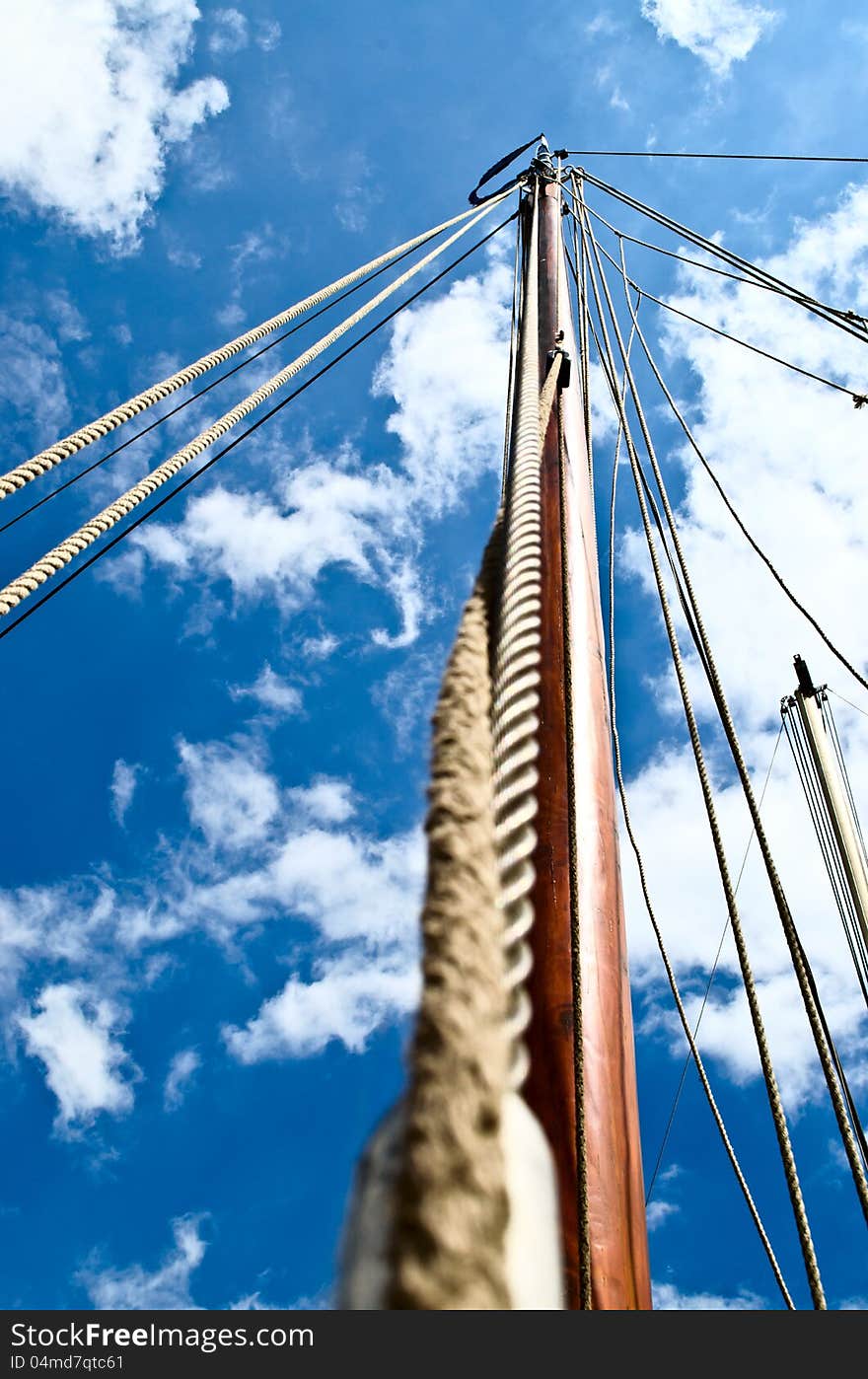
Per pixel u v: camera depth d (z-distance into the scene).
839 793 12.32
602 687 4.42
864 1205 3.63
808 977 4.06
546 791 3.69
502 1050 1.00
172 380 5.53
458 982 1.06
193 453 5.38
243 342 6.21
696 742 4.74
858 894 11.39
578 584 4.65
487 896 1.21
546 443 5.20
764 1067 3.71
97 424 4.88
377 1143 0.93
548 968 3.25
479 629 1.89
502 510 2.57
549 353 5.68
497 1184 0.88
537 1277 1.03
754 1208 5.02
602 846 3.75
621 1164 3.01
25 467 4.42
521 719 1.95
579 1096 2.82
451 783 1.38
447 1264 0.80
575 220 8.73
